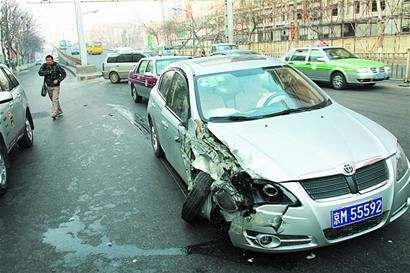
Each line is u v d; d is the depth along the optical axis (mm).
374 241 3740
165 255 3816
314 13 36812
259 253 3680
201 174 3951
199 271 3516
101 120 11211
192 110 4590
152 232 4285
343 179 3338
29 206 5277
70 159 7398
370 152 3566
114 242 4145
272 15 42719
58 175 6496
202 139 4098
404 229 3912
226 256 3701
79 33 30656
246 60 5500
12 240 4359
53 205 5258
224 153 3744
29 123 8672
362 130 3965
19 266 3832
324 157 3469
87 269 3695
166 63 13273
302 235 3262
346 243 3734
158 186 5660
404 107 10195
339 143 3674
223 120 4406
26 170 6891
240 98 4727
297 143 3695
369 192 3359
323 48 15719
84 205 5180
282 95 4797
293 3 39312
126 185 5785
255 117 4418
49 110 13867
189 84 4926
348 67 14156
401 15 27281
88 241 4215
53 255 3988
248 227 3361
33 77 38594
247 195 3371
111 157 7320
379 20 27906
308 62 15844
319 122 4152
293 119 4258
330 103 4875
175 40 67875
